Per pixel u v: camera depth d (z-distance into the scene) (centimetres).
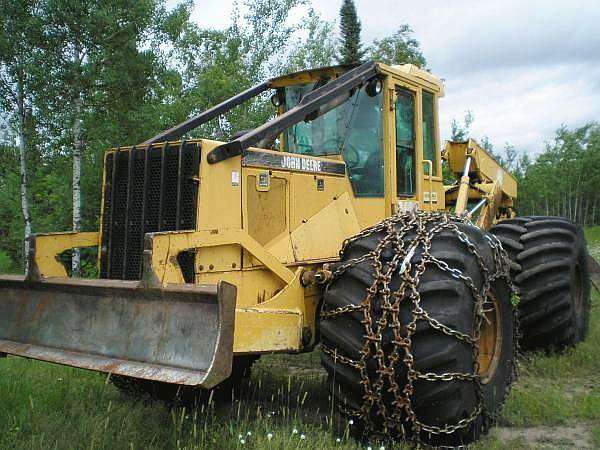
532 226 577
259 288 410
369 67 479
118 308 357
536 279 546
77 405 423
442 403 346
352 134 497
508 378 413
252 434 365
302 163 452
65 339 380
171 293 330
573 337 574
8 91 1069
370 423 363
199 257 377
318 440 361
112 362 346
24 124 1081
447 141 696
